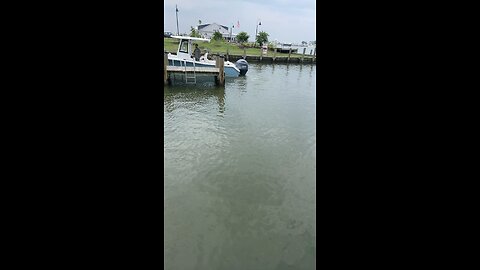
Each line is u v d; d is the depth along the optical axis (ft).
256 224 17.03
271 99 52.49
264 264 14.19
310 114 42.42
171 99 49.62
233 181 21.98
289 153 27.63
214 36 158.81
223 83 60.03
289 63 120.06
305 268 13.98
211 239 15.75
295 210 18.48
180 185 21.13
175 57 57.67
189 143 29.43
